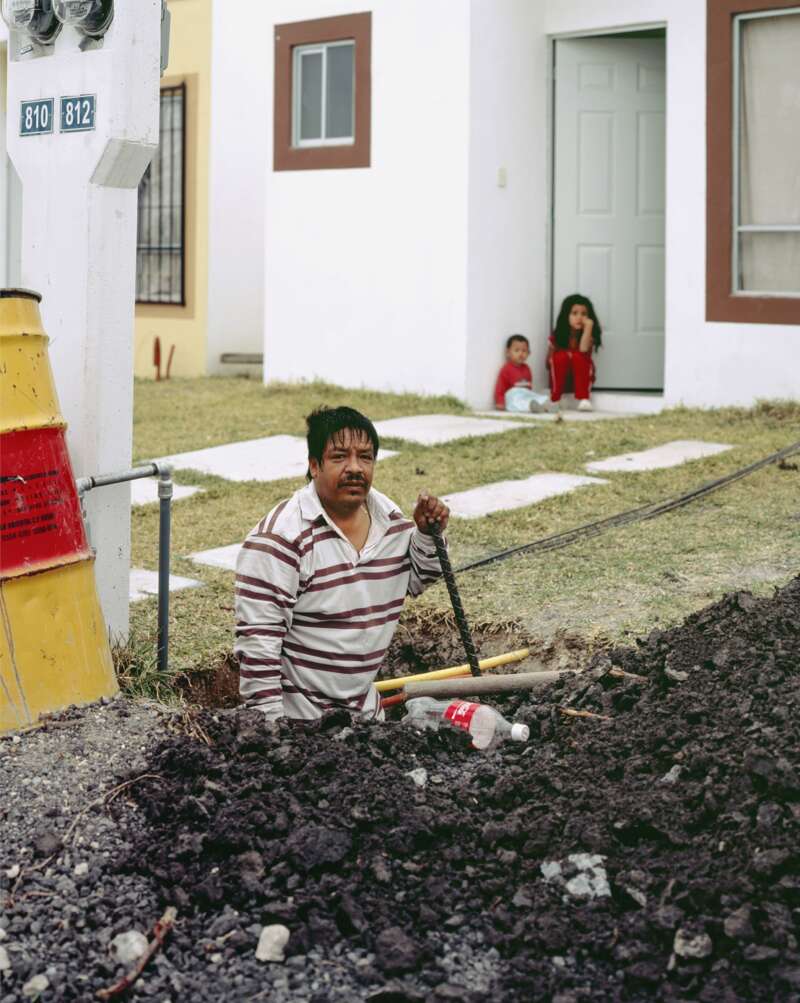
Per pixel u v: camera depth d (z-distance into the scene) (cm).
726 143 1042
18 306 409
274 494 815
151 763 381
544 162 1175
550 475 847
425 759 401
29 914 321
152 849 342
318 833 337
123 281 471
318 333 1232
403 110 1141
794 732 354
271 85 1242
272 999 296
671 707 396
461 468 869
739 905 308
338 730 404
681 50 1062
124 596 491
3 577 399
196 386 1323
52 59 462
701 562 643
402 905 324
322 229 1215
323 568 431
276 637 427
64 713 411
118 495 482
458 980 301
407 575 453
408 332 1164
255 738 387
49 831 350
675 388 1094
